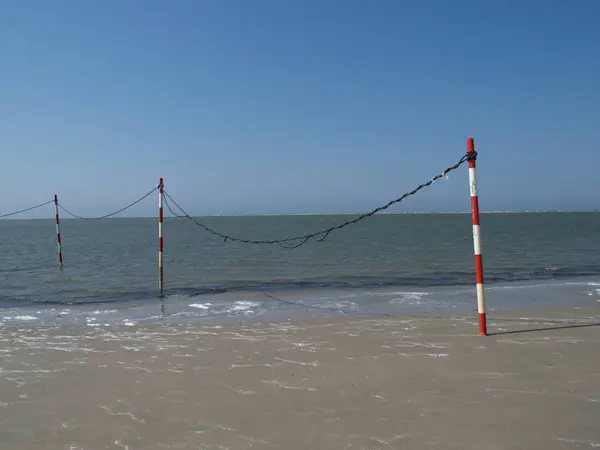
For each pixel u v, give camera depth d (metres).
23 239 44.91
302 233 52.84
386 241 34.62
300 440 3.67
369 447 3.54
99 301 11.27
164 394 4.72
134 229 74.94
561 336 6.66
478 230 6.72
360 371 5.29
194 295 12.02
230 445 3.62
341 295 11.44
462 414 4.08
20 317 9.12
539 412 4.07
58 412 4.32
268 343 6.67
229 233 55.47
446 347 6.20
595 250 24.52
